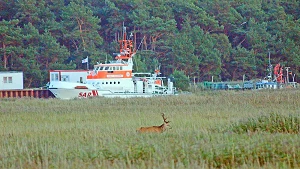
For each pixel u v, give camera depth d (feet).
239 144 282.97
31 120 511.81
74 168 251.60
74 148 295.89
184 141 302.66
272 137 301.02
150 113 566.36
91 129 402.93
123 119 499.51
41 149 293.43
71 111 614.34
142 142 296.92
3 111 629.10
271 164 247.29
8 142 339.98
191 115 527.81
